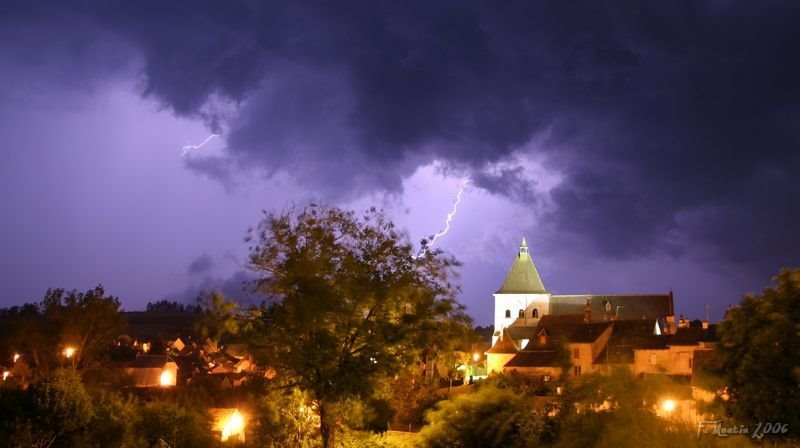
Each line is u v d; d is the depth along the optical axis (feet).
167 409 157.58
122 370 299.38
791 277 87.86
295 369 100.83
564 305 452.76
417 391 137.90
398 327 101.24
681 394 74.08
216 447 158.71
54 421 126.82
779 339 82.17
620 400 71.05
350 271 104.01
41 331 280.72
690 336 244.63
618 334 278.26
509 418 82.89
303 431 110.83
